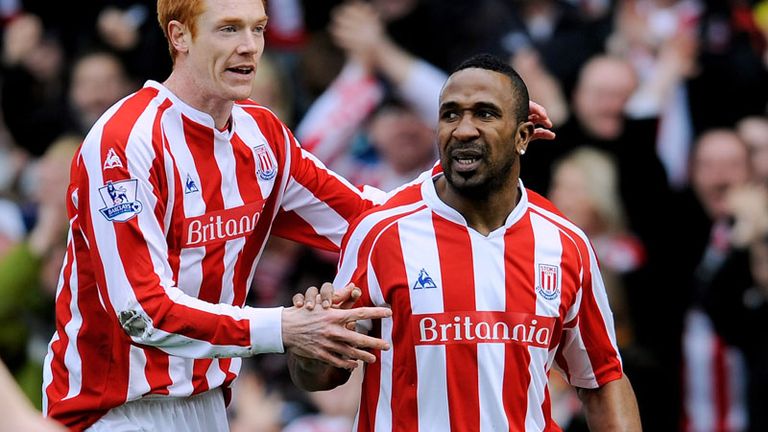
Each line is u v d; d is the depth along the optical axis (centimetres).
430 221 1745
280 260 3161
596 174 3241
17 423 911
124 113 1780
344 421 2939
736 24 3650
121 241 1742
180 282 1825
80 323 1853
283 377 2997
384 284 1734
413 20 3419
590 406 1866
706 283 3234
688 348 3212
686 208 3334
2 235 3566
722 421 3200
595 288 1809
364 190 2019
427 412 1723
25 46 3834
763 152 3412
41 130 3709
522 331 1728
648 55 3575
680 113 3534
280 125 1927
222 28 1759
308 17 3525
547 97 3366
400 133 3316
